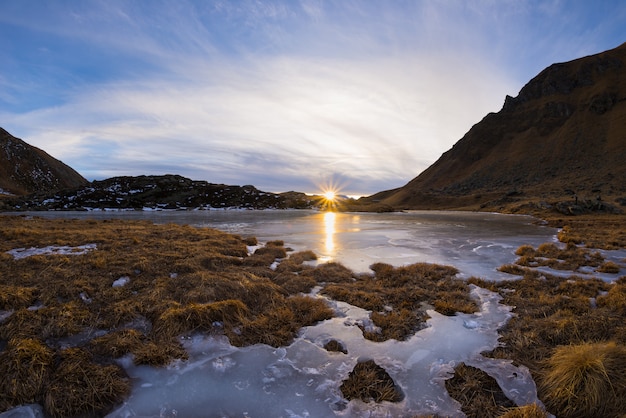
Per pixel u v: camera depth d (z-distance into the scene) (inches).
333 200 4301.2
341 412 187.3
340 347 261.1
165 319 265.3
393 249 705.6
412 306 353.7
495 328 296.8
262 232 1067.3
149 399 193.2
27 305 282.4
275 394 200.7
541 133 6776.6
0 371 194.5
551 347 256.2
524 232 1097.4
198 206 3553.2
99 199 3358.8
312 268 502.3
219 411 185.9
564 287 403.9
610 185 3814.0
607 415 180.2
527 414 179.2
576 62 7662.4
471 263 558.9
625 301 328.8
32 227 805.9
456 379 219.1
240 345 256.2
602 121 5910.4
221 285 352.8
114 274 374.6
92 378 198.8
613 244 773.3
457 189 6230.3
